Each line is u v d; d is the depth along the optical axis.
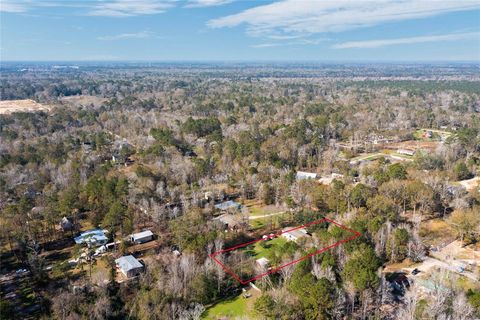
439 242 102.12
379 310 75.06
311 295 70.00
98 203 116.38
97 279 84.19
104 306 73.25
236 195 139.38
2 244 100.06
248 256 96.19
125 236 105.00
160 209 113.38
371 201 109.75
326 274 77.88
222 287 84.38
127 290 80.81
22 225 103.75
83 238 104.25
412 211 120.19
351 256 82.88
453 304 68.81
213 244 95.25
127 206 112.88
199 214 110.06
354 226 94.94
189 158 170.50
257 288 84.00
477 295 69.25
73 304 73.81
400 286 82.50
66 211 112.50
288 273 82.12
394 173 128.62
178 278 80.75
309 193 124.25
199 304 77.12
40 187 139.12
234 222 112.12
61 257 99.00
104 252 100.75
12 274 92.19
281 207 124.31
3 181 136.62
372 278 73.81
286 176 136.38
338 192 117.69
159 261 89.00
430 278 84.31
